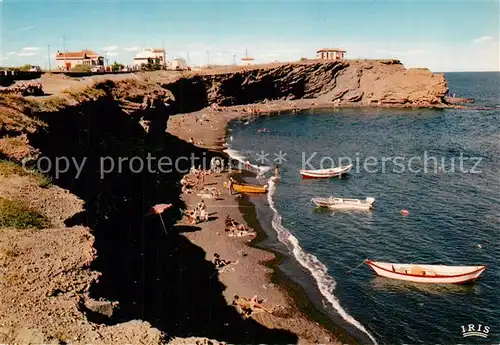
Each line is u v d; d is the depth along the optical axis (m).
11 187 22.52
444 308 28.28
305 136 94.62
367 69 156.25
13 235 18.59
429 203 48.94
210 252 35.66
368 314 27.55
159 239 36.38
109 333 13.41
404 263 34.47
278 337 24.61
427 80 147.25
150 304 25.39
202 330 24.50
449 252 36.50
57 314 14.06
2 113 28.30
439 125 108.12
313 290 30.33
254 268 33.19
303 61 158.00
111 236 31.05
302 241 39.00
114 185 36.44
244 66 150.25
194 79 129.88
